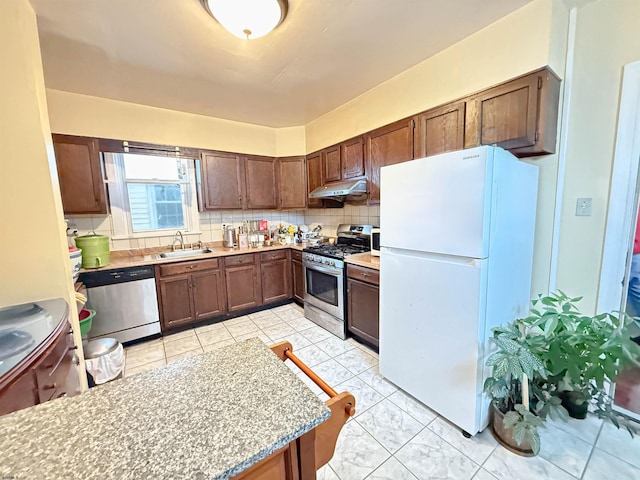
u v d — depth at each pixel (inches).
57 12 57.6
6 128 52.0
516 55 61.8
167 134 115.6
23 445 20.0
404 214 66.5
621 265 61.6
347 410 31.2
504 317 60.9
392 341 74.3
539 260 71.9
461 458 55.1
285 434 21.3
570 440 58.3
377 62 80.9
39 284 56.3
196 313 118.2
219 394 25.9
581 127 64.1
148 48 71.6
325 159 127.2
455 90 73.5
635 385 64.4
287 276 144.0
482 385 57.9
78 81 88.9
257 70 83.8
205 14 59.4
